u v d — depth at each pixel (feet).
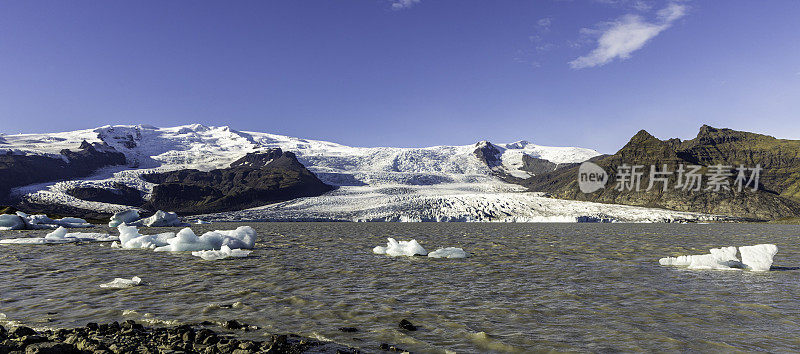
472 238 110.11
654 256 61.87
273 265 51.19
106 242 89.25
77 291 34.47
